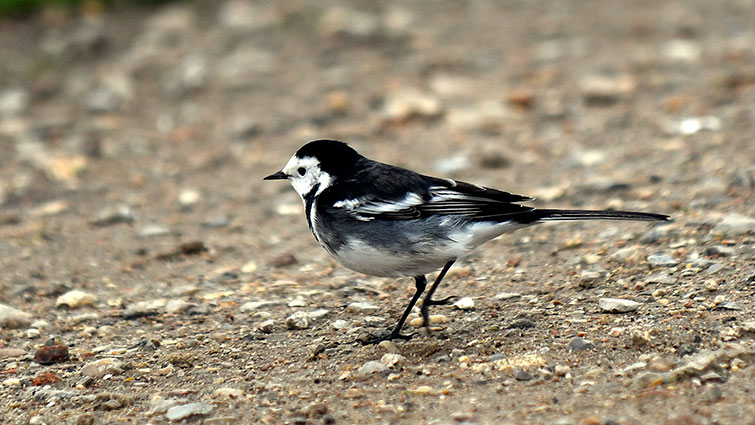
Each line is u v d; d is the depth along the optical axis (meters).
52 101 20.89
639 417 7.18
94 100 20.53
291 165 10.13
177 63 22.23
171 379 9.02
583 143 16.20
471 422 7.41
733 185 12.66
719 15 23.25
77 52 23.08
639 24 22.78
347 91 20.09
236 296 11.44
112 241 13.91
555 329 9.17
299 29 23.84
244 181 16.41
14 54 23.14
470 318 9.91
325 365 9.07
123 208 15.16
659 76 19.09
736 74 17.98
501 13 24.77
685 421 6.97
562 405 7.55
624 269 10.57
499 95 19.02
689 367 7.78
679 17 23.28
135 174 17.02
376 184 9.40
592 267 10.86
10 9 24.97
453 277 11.38
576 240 11.90
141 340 10.06
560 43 22.00
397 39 22.84
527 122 17.64
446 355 8.96
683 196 12.73
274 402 8.26
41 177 17.02
